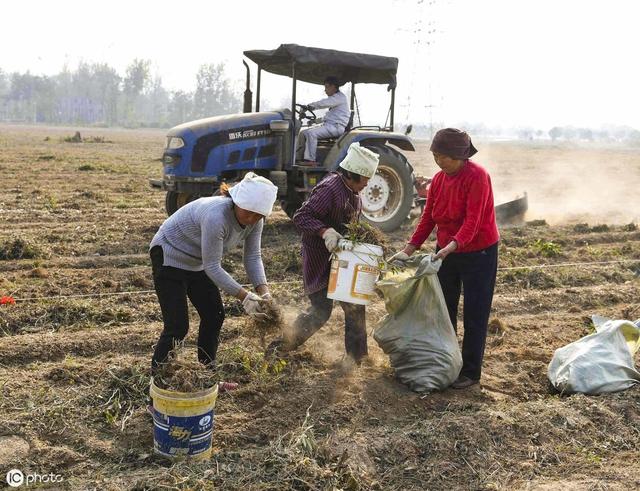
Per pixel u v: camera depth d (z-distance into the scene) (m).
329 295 4.79
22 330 5.73
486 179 4.59
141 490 3.41
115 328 5.76
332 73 10.14
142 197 14.02
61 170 19.06
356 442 3.92
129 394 4.50
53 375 4.72
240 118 9.42
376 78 10.26
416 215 11.46
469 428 4.15
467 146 4.55
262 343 4.96
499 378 5.18
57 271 7.57
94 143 37.38
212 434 4.07
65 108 112.69
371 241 4.79
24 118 112.81
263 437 4.12
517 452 4.02
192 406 3.62
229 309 6.30
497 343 5.91
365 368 5.14
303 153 9.76
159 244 4.17
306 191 9.55
